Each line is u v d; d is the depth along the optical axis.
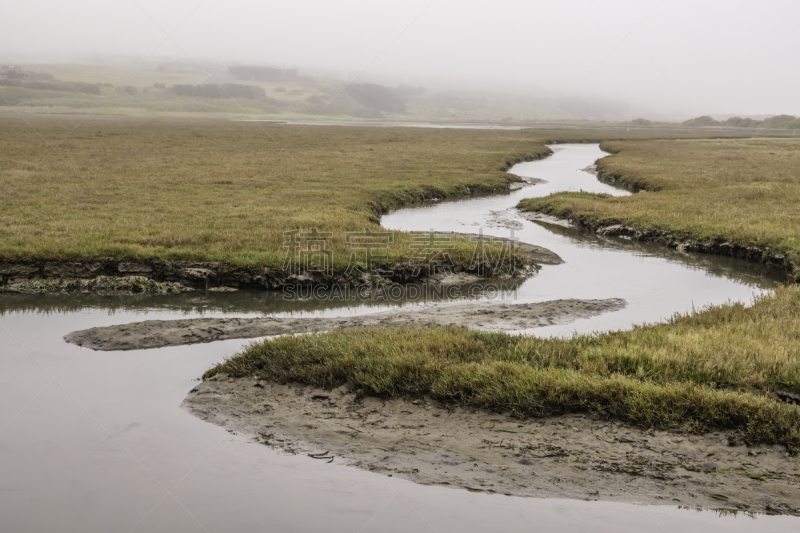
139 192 28.94
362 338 10.71
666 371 8.79
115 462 6.99
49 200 25.69
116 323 13.05
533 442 7.59
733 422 7.60
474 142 74.69
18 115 150.62
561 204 30.28
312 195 30.33
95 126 92.75
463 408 8.50
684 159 55.19
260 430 8.05
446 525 5.69
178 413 8.53
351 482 6.64
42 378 9.78
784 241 20.66
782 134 142.50
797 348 9.62
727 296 16.08
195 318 13.33
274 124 142.38
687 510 6.07
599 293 16.44
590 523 5.75
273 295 15.88
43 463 6.91
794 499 6.29
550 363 9.27
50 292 15.45
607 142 87.25
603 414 8.02
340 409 8.69
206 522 5.71
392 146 64.31
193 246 18.12
